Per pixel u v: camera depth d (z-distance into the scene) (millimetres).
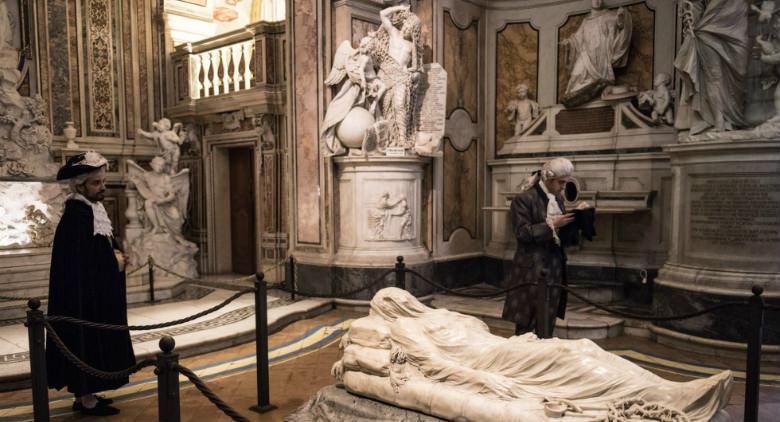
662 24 7285
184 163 10570
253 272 10141
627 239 7484
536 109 8312
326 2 7535
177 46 10219
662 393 2779
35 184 8031
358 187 7438
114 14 9961
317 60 7586
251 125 9445
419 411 3252
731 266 5574
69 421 4094
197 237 10469
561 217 4477
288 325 6809
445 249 8234
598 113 7691
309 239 7898
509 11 8578
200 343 5738
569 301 7570
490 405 2949
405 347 3451
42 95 9156
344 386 3748
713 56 5629
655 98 7172
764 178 5402
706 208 5754
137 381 4926
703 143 5668
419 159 7609
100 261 4172
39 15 9117
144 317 6758
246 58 9172
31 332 3664
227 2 11484
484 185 8820
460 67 8359
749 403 3576
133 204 8750
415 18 7332
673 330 5875
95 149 9727
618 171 7473
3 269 7340
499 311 7039
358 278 7383
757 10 5418
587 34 7547
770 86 5465
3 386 4750
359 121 7250
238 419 2732
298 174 7961
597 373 2916
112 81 9969
